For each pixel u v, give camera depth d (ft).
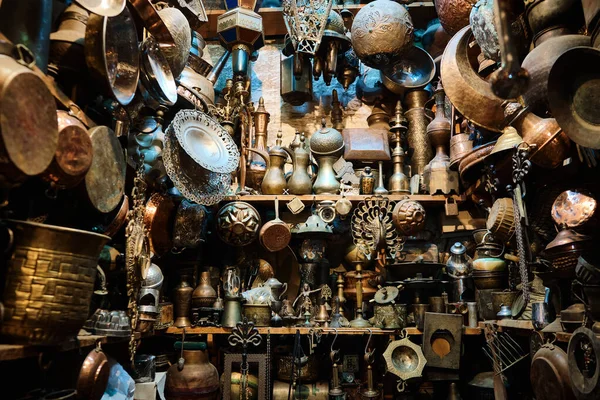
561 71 4.53
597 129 4.52
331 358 8.79
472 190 8.77
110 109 5.63
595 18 4.84
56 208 4.94
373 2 9.55
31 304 3.71
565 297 6.02
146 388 6.91
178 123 7.29
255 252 10.12
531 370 5.95
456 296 8.93
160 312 8.23
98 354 4.77
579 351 4.94
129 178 7.07
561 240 5.32
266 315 8.67
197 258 9.04
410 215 8.92
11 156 3.46
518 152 5.73
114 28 5.13
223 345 9.57
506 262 8.21
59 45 4.67
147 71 5.97
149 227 7.50
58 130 4.02
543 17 5.60
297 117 10.93
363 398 8.70
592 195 5.31
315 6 9.39
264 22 10.81
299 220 10.23
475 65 8.02
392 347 8.45
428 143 10.02
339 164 10.44
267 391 8.33
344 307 9.47
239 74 9.59
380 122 10.51
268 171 9.65
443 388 9.23
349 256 9.34
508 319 7.36
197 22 8.47
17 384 4.90
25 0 4.17
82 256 4.07
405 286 9.04
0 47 3.65
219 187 7.98
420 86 10.11
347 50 10.09
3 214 3.85
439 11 8.68
